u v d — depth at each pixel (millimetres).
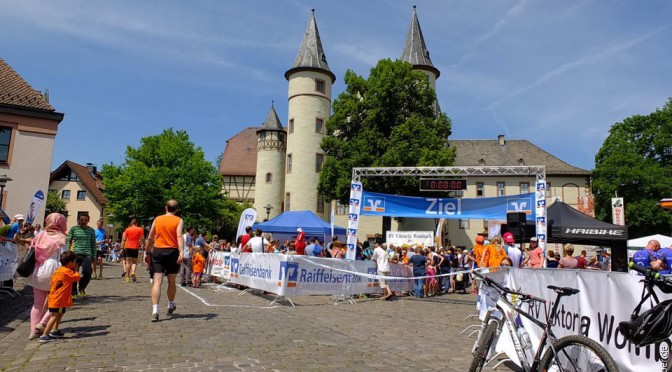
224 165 58469
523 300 4555
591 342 3635
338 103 33531
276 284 11547
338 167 31234
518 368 5578
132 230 14938
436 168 16000
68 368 4773
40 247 6227
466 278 18859
